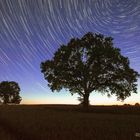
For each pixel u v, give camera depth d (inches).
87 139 548.4
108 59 2324.1
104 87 2329.0
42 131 656.4
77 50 2416.3
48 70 2417.6
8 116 1210.6
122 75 2288.4
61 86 2389.3
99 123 880.3
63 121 944.9
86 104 2388.0
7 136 618.2
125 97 2315.5
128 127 746.8
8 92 5369.1
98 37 2456.9
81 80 2354.8
